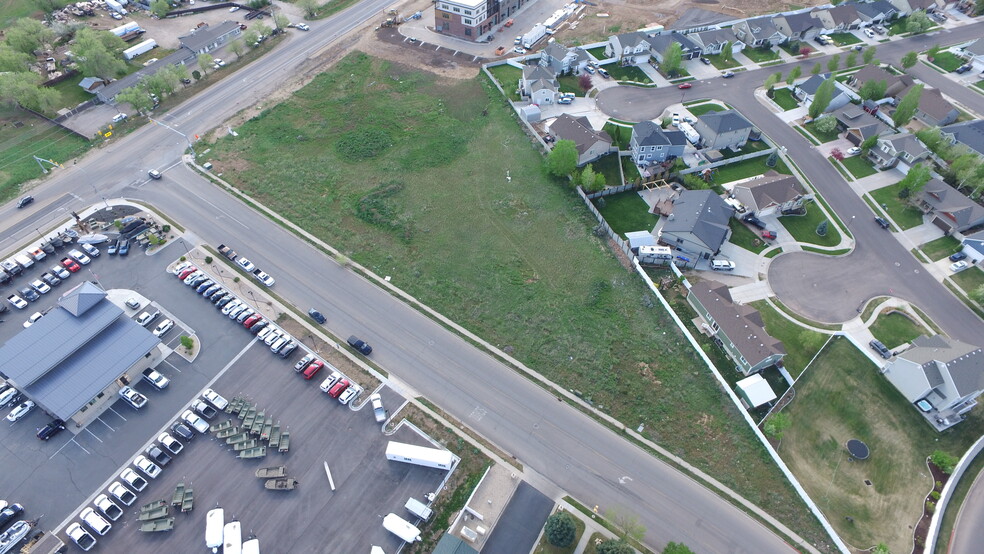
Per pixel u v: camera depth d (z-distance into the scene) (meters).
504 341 79.00
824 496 64.44
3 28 139.88
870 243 93.31
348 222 95.12
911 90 110.31
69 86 122.94
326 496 63.16
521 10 154.75
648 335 79.50
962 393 68.12
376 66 132.25
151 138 110.56
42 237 90.06
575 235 93.31
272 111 118.06
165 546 59.19
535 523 61.62
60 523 60.44
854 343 79.00
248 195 99.31
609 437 69.25
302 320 80.50
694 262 88.50
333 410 70.81
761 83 128.75
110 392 71.06
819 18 145.50
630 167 106.56
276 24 143.25
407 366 75.75
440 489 63.91
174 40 140.12
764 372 75.62
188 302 82.25
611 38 134.88
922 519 62.72
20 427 68.19
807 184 103.94
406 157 107.81
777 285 86.44
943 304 84.44
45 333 71.06
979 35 143.88
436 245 91.62
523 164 106.69
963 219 92.69
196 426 67.81
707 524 62.25
